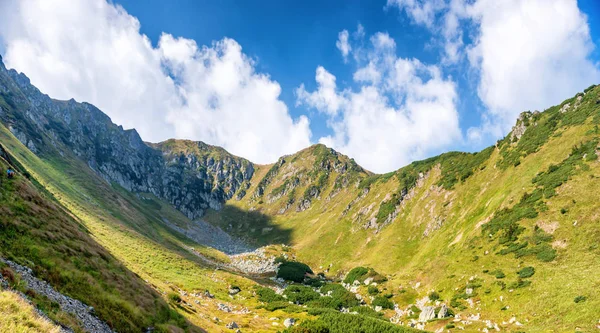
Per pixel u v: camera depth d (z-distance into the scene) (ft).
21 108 625.00
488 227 287.48
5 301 56.65
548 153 309.63
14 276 69.87
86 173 578.25
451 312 217.56
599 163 249.14
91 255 122.01
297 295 311.06
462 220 358.43
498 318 190.70
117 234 319.06
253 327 196.13
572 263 195.72
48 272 87.45
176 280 261.03
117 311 96.37
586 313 153.89
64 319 68.64
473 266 257.55
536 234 237.04
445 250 327.26
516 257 232.94
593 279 172.76
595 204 220.64
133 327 95.81
